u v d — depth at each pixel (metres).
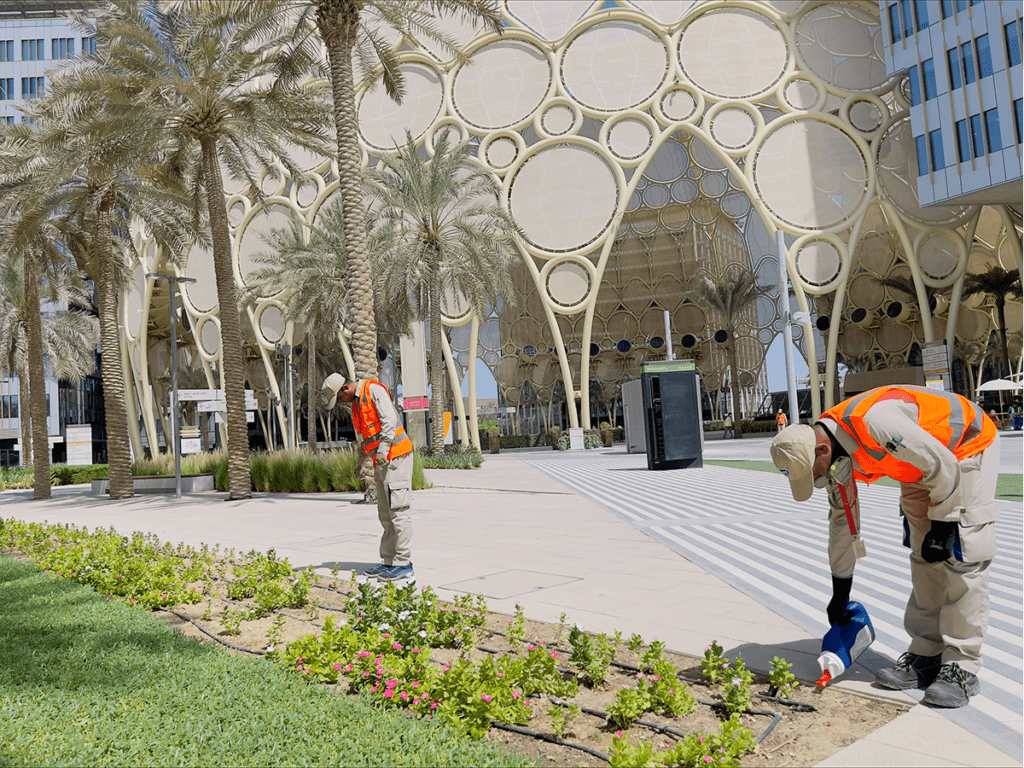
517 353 58.34
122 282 28.31
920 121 35.88
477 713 3.08
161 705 3.30
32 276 26.34
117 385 23.03
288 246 36.78
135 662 4.05
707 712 3.23
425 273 31.14
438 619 4.54
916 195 41.47
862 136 42.34
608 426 46.03
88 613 5.50
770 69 44.38
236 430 19.16
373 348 16.95
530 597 5.58
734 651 4.07
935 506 3.35
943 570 3.46
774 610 4.96
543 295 45.31
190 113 19.52
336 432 70.94
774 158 43.16
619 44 46.06
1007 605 4.96
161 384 70.50
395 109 48.56
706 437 52.78
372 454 6.55
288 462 21.59
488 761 2.60
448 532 9.78
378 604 4.73
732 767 2.50
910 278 46.34
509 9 48.09
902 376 41.03
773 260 53.97
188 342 67.19
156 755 2.73
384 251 31.11
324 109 20.25
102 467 39.62
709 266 55.72
